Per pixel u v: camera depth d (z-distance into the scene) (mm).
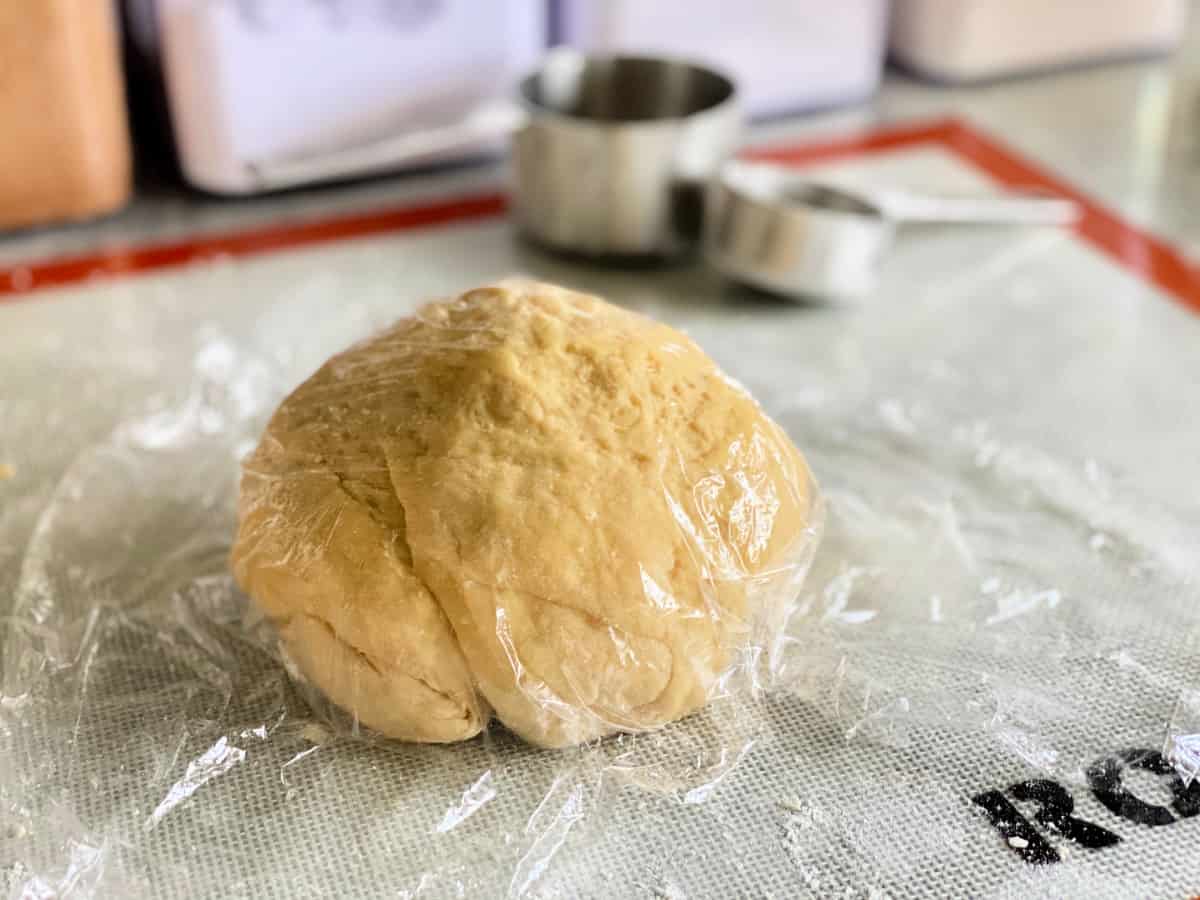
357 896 185
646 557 199
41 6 346
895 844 193
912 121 475
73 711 216
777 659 226
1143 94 502
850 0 455
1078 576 252
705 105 395
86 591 244
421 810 199
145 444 290
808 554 228
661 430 211
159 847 192
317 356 327
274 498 216
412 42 394
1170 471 286
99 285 359
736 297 365
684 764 208
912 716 217
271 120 388
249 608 229
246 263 374
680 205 371
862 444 293
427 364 217
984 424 303
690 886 187
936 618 240
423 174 435
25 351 325
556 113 399
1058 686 224
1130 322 353
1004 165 441
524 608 195
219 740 210
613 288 368
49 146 371
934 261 388
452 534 197
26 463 281
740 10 438
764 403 309
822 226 338
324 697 214
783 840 194
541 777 205
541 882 188
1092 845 193
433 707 199
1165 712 219
